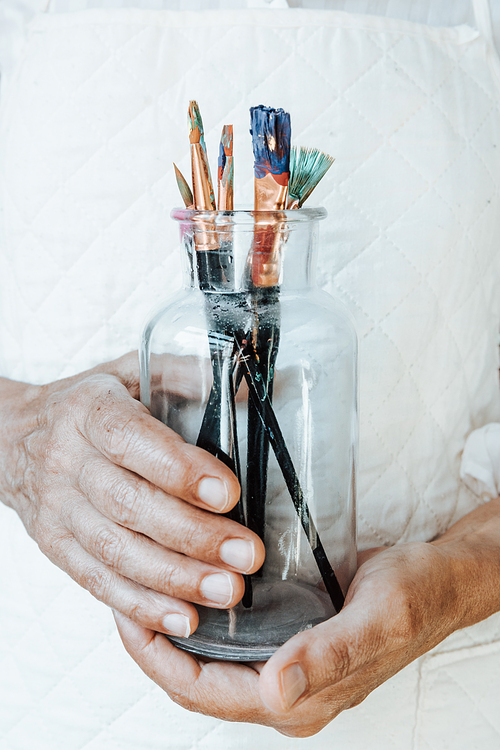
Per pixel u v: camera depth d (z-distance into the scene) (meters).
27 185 0.47
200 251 0.29
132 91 0.45
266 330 0.29
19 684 0.50
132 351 0.45
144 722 0.47
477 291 0.50
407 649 0.32
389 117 0.45
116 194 0.46
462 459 0.52
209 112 0.44
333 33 0.44
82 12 0.45
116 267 0.47
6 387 0.49
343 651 0.26
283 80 0.44
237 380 0.30
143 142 0.45
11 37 0.48
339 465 0.33
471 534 0.44
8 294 0.51
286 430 0.31
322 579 0.32
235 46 0.44
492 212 0.49
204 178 0.30
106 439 0.30
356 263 0.47
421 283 0.48
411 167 0.46
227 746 0.47
